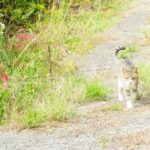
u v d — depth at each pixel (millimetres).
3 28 16078
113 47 19422
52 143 10492
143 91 13445
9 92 12570
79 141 10523
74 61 16797
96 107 12602
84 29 20750
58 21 19156
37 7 20453
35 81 13570
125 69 12586
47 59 15516
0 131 11273
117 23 24891
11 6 19188
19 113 12094
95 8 27531
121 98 13031
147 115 11859
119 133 10836
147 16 27156
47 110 11914
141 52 18297
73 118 11859
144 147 10070
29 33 17672
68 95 13047
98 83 14000
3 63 14648
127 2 31828
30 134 11031
